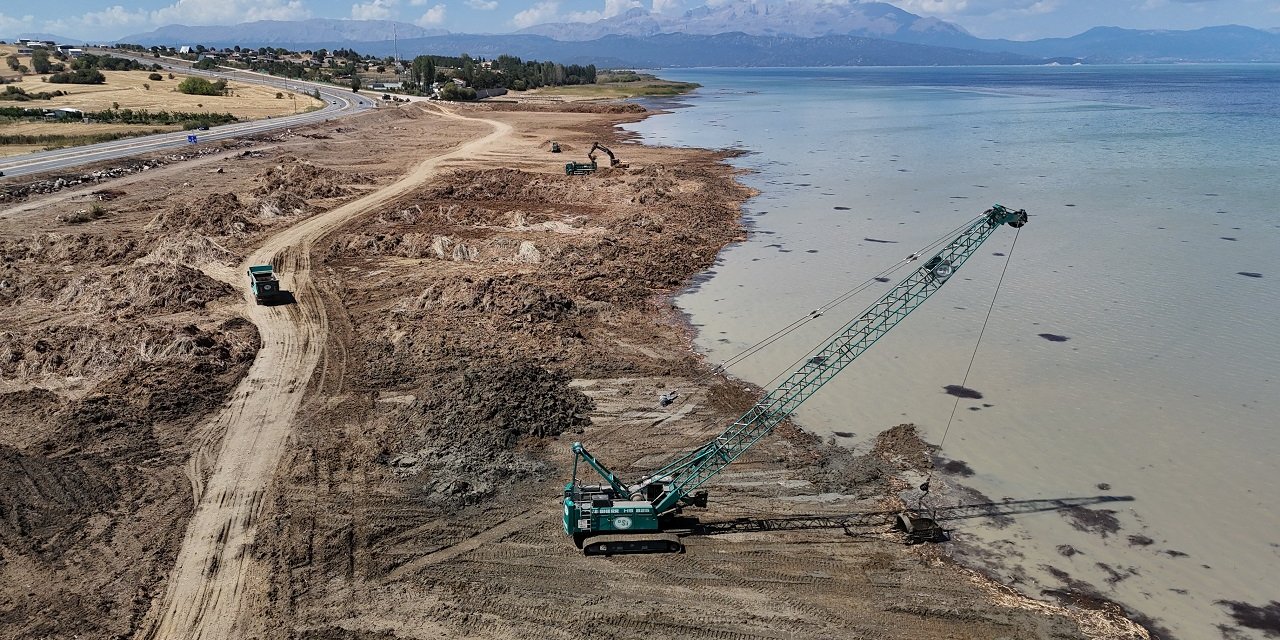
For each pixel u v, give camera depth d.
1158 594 26.41
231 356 42.97
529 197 85.44
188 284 51.38
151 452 33.66
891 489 32.34
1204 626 25.02
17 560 27.00
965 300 52.56
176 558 27.20
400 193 85.44
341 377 41.09
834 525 30.00
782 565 27.62
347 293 53.78
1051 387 40.47
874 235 69.06
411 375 41.34
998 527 29.86
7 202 77.38
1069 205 78.56
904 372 42.47
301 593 25.72
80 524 28.89
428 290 51.06
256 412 37.31
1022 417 37.66
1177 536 29.25
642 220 72.06
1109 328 47.47
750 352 45.38
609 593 26.08
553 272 58.44
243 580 26.23
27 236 65.25
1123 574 27.34
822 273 58.81
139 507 29.95
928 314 50.31
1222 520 30.11
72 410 36.16
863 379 41.84
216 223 67.19
